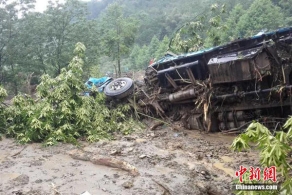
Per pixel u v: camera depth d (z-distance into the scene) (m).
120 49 23.78
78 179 5.80
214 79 9.08
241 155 7.27
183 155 7.43
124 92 11.47
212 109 9.55
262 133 2.81
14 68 21.91
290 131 2.68
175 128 10.38
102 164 6.60
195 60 10.27
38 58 22.58
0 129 9.23
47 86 9.46
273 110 8.72
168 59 11.27
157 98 11.30
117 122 11.00
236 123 9.25
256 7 36.84
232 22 36.12
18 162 6.86
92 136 8.68
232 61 8.52
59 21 22.56
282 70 8.00
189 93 9.75
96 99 10.98
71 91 9.41
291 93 7.89
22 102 9.55
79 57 10.65
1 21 21.20
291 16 43.34
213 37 15.06
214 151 7.77
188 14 65.75
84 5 23.69
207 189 5.29
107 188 5.34
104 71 37.41
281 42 8.27
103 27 25.22
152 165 6.66
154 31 68.75
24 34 21.66
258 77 8.22
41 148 7.97
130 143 8.56
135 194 5.07
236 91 8.82
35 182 5.68
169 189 5.25
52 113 8.75
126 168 6.22
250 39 8.95
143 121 11.59
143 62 46.34
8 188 5.41
